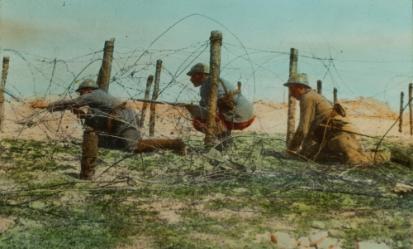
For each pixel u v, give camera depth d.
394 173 8.03
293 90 9.09
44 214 5.46
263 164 8.19
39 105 8.47
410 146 11.38
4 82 10.88
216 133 8.68
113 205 5.84
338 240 5.02
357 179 7.50
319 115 8.87
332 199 6.43
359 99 23.09
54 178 7.00
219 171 7.27
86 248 4.61
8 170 7.44
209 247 4.71
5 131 11.07
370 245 4.87
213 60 8.62
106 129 8.70
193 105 8.59
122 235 4.95
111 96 8.63
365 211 5.94
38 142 9.80
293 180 7.20
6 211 5.49
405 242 4.99
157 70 11.44
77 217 5.40
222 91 8.92
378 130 19.72
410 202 6.33
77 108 8.50
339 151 8.73
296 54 10.61
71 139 10.02
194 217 5.56
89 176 6.98
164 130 11.44
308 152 8.94
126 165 7.87
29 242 4.68
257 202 6.20
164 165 7.86
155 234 5.01
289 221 5.54
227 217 5.61
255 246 4.79
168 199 6.21
